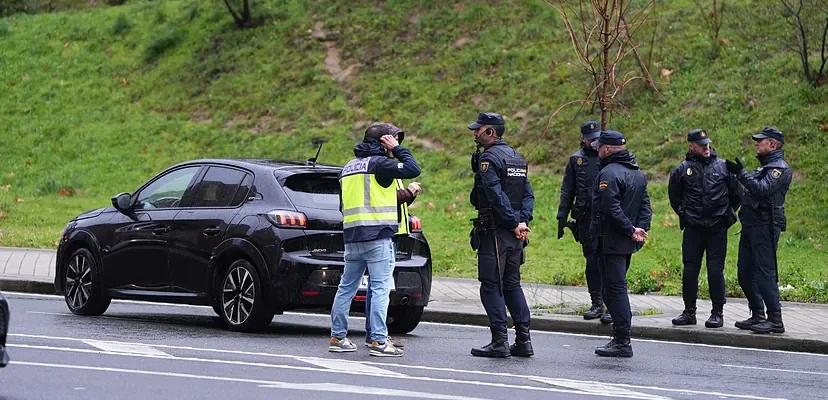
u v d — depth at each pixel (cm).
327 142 5116
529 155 4738
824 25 4853
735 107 4622
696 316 2533
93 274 2392
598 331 2409
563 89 5003
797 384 1756
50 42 6594
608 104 3647
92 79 6175
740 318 2514
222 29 6234
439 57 5509
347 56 5709
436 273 3350
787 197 4088
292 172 2197
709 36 5103
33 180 5275
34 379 1493
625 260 2036
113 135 5625
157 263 2294
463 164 4788
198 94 5809
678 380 1750
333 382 1563
